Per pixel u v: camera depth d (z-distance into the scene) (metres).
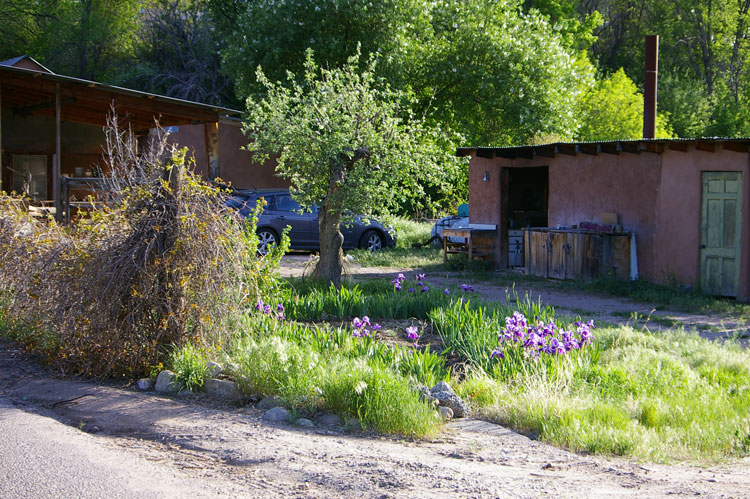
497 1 27.11
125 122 19.89
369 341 7.28
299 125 11.47
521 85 25.83
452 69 25.91
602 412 5.78
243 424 5.29
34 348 7.46
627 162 14.63
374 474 4.22
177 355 6.46
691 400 6.37
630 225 14.59
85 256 6.67
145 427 5.18
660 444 5.20
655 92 20.06
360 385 5.52
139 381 6.40
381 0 24.84
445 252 17.80
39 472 4.07
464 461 4.68
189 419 5.38
